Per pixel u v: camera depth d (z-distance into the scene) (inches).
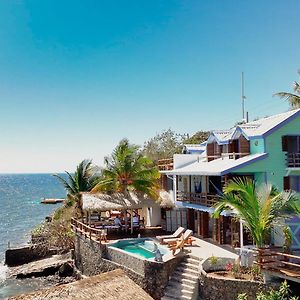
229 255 1182.3
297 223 1145.4
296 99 1753.2
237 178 1277.1
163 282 1119.0
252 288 973.2
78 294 792.9
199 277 1069.8
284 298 905.5
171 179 1824.6
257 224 993.5
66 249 1902.1
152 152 2999.5
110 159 1784.0
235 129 1407.5
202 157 1740.9
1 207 5177.2
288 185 1284.4
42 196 6998.0
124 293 829.8
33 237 2126.0
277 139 1290.6
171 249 1236.5
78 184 2046.0
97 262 1378.0
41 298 772.6
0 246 2511.1
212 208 1352.1
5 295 1439.5
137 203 1657.2
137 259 1179.3
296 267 962.1
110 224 1713.8
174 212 1722.4
